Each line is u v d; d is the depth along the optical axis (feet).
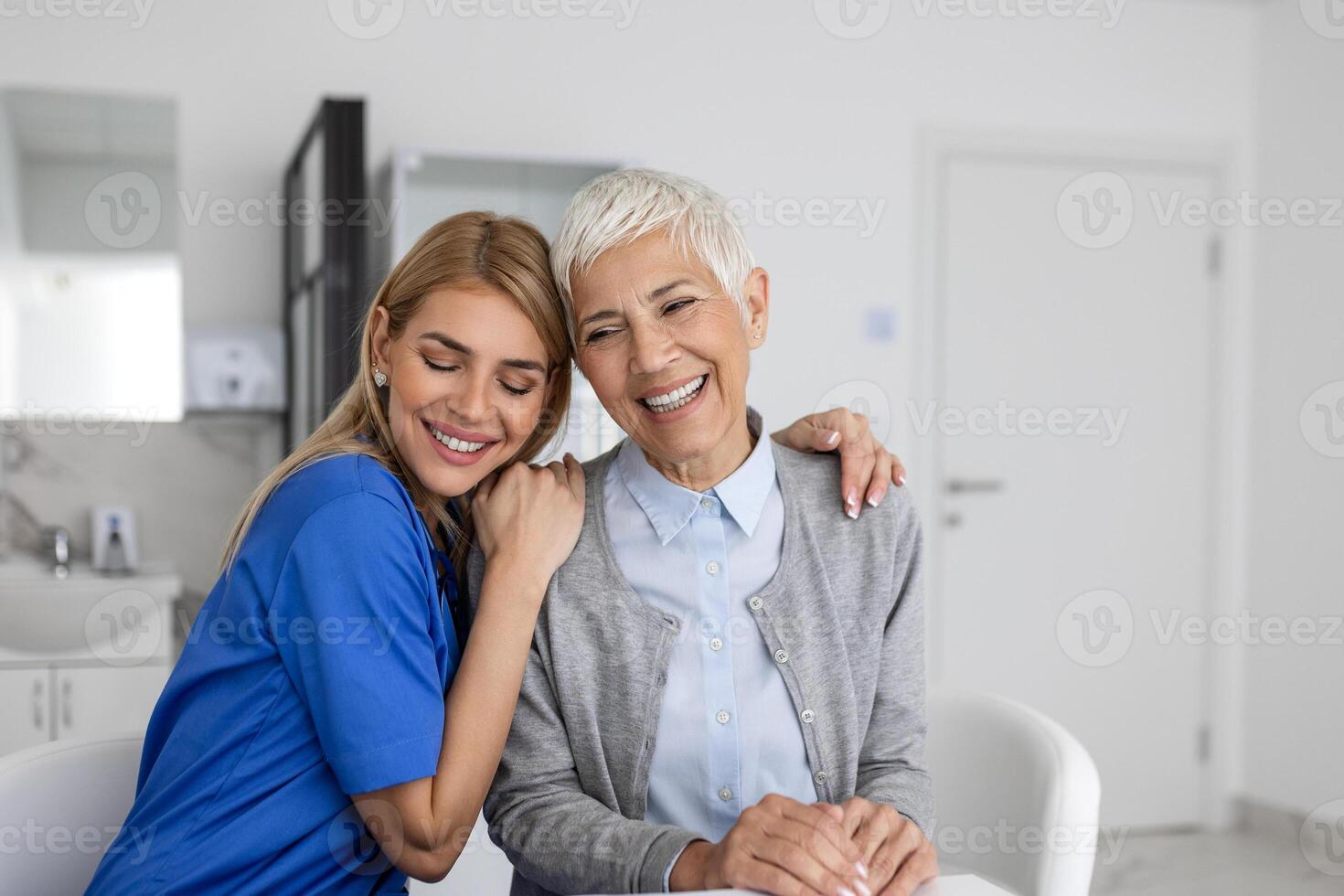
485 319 3.74
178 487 10.83
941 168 12.09
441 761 3.62
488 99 11.09
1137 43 12.50
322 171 9.12
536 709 4.03
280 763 3.64
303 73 10.80
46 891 4.01
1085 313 12.38
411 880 5.38
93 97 10.50
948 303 12.10
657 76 11.45
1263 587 12.34
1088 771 4.28
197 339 10.68
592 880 3.61
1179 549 12.57
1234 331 12.62
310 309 9.70
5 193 10.40
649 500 4.11
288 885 3.64
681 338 3.75
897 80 11.98
